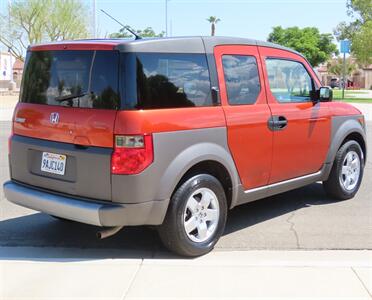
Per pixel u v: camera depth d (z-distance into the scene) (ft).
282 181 19.99
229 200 18.02
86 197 15.76
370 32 134.51
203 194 16.69
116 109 15.16
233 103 17.76
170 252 17.22
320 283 14.43
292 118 19.90
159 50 15.88
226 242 18.19
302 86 21.13
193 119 16.28
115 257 16.76
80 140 15.78
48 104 16.85
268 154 18.97
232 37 18.44
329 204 23.13
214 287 14.20
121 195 15.06
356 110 24.09
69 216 15.87
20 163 17.70
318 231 19.35
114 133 15.03
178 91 16.14
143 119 15.07
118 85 15.20
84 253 17.20
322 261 16.20
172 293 13.85
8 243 18.19
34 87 17.46
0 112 78.13
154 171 15.25
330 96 21.65
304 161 20.89
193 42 16.90
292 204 23.15
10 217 21.27
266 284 14.37
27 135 17.51
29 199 16.93
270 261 16.19
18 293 13.91
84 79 15.93
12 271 15.37
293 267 15.57
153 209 15.39
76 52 16.24
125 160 14.93
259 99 18.79
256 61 18.97
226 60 17.80
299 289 14.06
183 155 15.92
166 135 15.49
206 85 16.97
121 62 15.24
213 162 16.93
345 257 16.67
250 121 18.08
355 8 147.02
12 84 152.46
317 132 21.31
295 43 193.36
